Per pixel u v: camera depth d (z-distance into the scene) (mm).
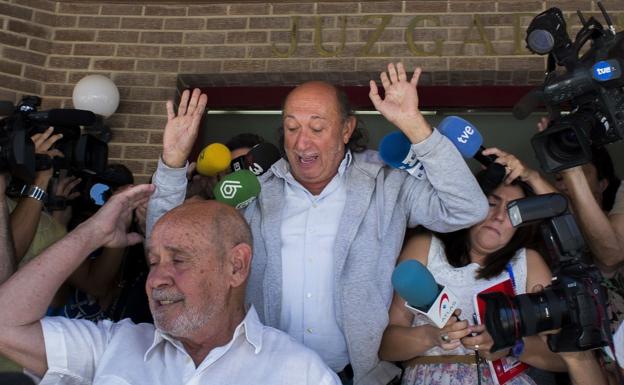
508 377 2857
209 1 4938
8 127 2779
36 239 3275
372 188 2916
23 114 2824
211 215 2475
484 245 3016
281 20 4836
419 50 4641
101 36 5012
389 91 2770
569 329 2432
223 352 2416
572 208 3305
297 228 2906
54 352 2443
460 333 2600
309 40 4773
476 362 2809
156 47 4953
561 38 2797
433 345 2775
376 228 2859
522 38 4559
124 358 2465
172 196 2879
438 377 2840
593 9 4547
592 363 2682
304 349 2441
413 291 2521
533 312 2412
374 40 4695
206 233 2438
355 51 4707
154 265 2449
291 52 4777
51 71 4988
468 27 4629
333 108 2879
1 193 2703
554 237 2535
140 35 4984
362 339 2740
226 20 4910
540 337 2908
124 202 2711
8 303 2406
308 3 4828
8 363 2791
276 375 2389
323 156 2859
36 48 4992
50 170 3105
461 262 3051
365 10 4754
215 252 2434
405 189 2959
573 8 4570
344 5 4785
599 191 3588
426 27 4668
